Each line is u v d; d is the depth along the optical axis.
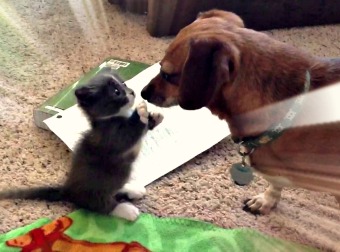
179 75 1.13
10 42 1.92
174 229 1.27
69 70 1.79
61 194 1.33
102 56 1.87
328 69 1.09
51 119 1.49
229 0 1.93
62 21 2.05
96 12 2.12
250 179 1.27
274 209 1.32
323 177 1.12
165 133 1.50
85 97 1.22
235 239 1.24
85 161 1.27
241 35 1.09
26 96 1.67
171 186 1.40
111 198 1.30
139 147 1.29
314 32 2.06
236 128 1.17
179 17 1.94
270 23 2.05
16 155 1.46
